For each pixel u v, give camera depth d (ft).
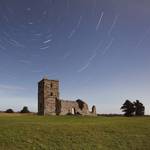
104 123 182.60
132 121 200.95
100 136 141.28
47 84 343.87
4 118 224.53
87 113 370.32
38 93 352.28
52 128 152.66
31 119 216.13
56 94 350.23
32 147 118.62
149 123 184.96
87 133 145.18
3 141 123.54
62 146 122.62
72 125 165.99
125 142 134.31
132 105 407.03
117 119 228.02
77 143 127.95
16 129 145.89
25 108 444.14
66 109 346.74
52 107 342.85
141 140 138.51
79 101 372.79
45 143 124.88
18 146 118.73
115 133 148.66
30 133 139.03
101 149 122.72
